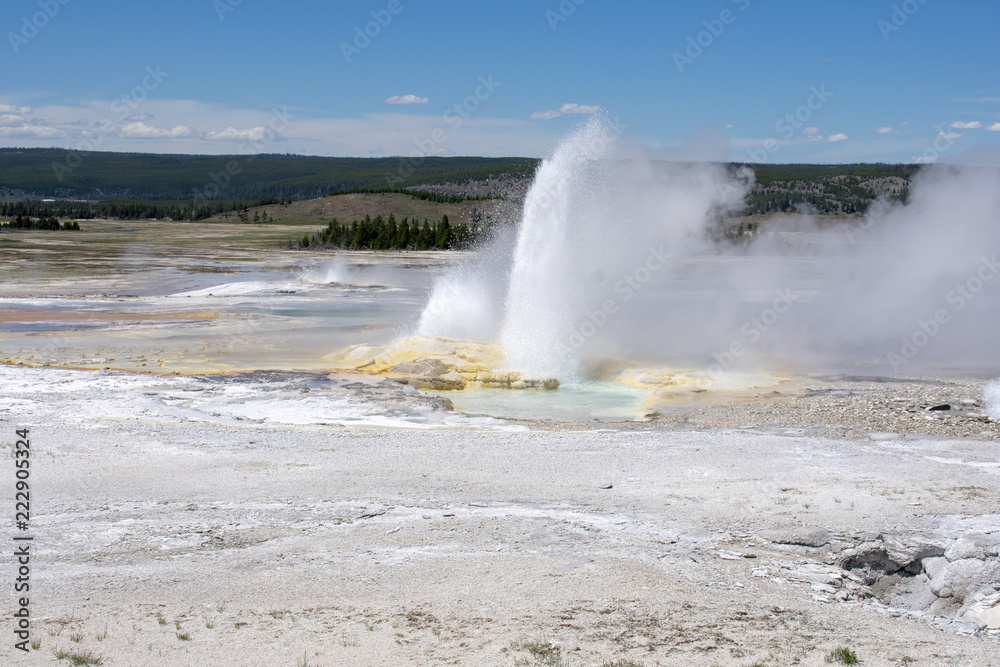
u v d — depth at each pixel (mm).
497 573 8852
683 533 10445
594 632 7238
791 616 7953
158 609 7668
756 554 9875
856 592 9141
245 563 9109
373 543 9820
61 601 7859
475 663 6461
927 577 9789
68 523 10305
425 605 7879
